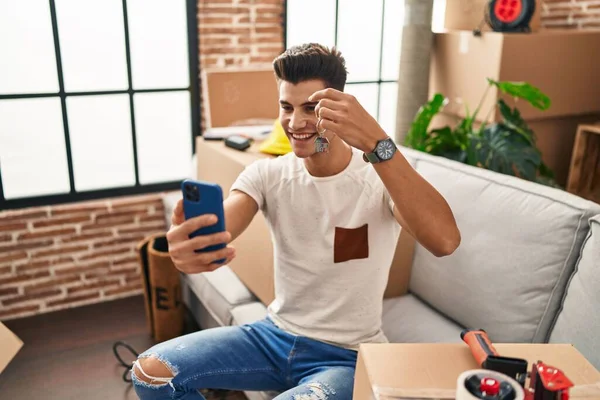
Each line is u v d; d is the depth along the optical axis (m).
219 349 1.45
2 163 2.69
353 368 1.41
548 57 2.83
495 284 1.68
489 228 1.72
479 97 2.85
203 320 2.47
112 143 2.92
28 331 2.66
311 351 1.45
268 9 3.05
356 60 3.43
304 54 1.32
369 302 1.46
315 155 1.40
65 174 2.85
